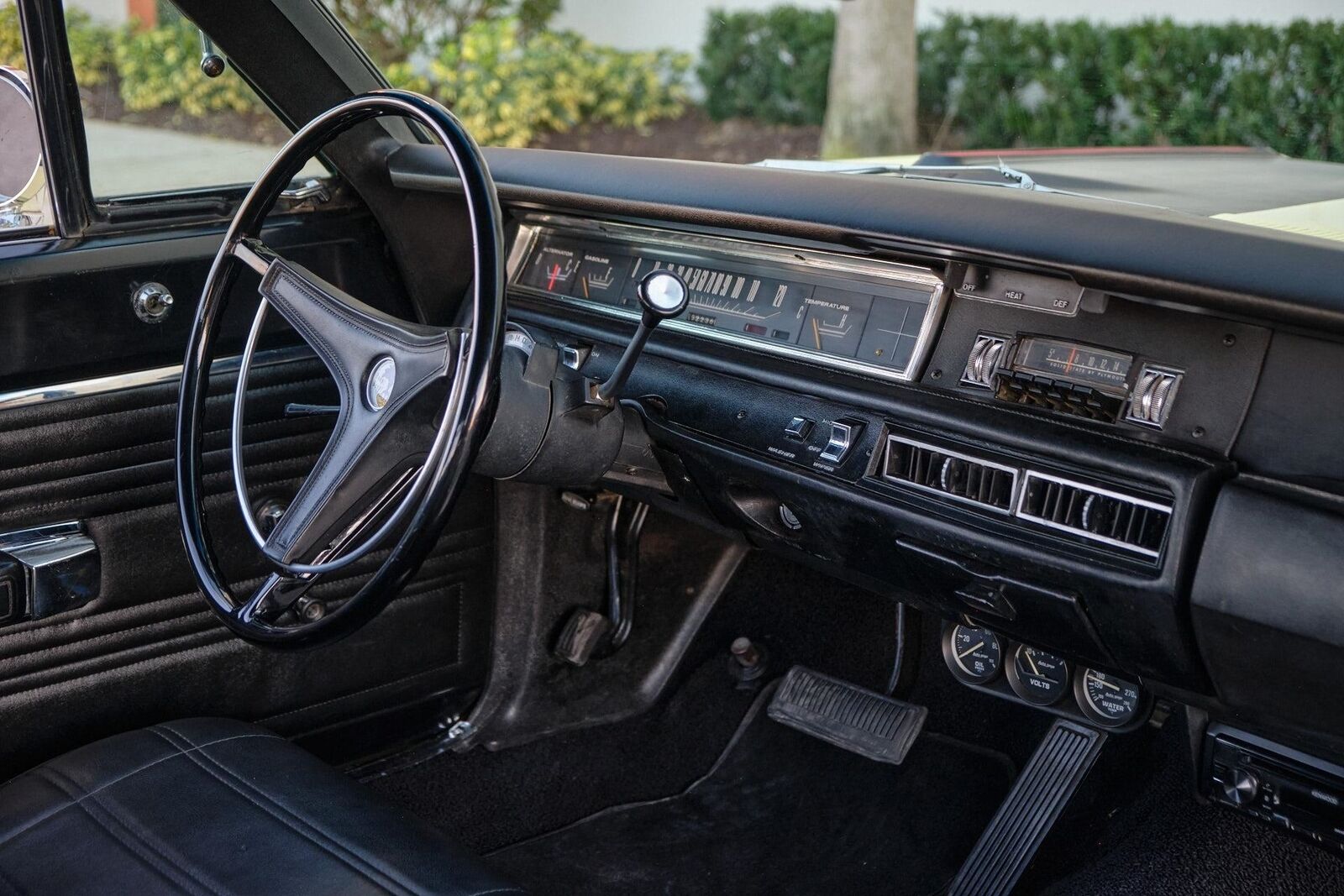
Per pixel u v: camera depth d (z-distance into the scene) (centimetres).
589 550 241
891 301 165
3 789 158
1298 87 743
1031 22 868
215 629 197
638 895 204
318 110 196
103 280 179
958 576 160
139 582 187
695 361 182
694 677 249
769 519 187
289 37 188
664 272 148
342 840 144
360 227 212
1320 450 129
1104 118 828
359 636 215
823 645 244
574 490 231
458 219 215
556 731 240
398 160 199
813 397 168
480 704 238
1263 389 133
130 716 191
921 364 160
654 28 1023
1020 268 143
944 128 890
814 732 231
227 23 182
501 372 136
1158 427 139
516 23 923
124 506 184
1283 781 154
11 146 173
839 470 163
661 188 174
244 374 164
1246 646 134
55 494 177
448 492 133
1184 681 149
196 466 163
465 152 141
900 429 158
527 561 235
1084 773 183
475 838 217
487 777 229
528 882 207
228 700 201
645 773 234
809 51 912
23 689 179
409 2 887
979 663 188
